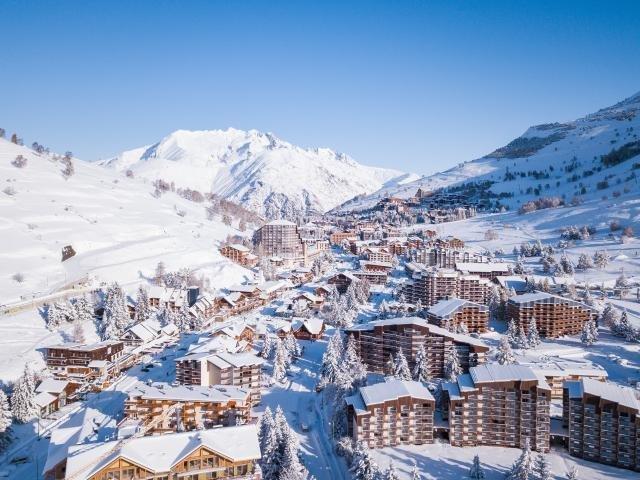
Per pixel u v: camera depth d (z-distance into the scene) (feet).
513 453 409.49
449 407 426.92
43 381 510.99
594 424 398.42
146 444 315.78
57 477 321.73
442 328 616.80
